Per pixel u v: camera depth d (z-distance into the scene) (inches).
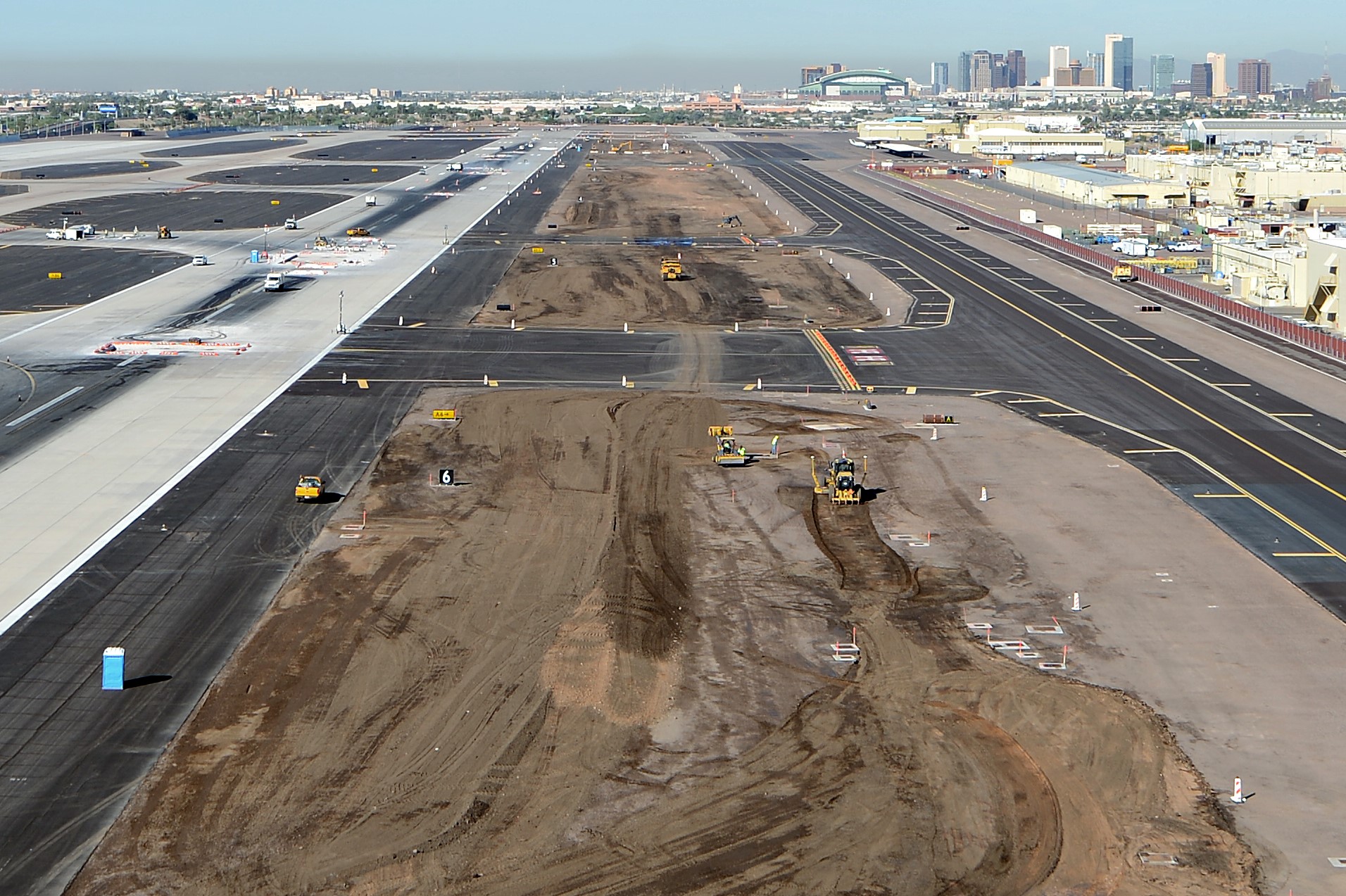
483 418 3302.2
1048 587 2233.0
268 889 1392.7
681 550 2405.3
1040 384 3752.5
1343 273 4375.0
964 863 1449.3
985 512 2623.0
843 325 4623.5
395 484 2765.7
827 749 1690.5
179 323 4510.3
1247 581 2258.9
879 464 2947.8
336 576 2247.8
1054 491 2758.4
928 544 2438.5
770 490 2751.0
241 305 4881.9
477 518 2556.6
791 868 1435.8
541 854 1456.7
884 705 1813.5
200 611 2096.5
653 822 1521.9
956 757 1673.2
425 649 1964.8
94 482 2748.5
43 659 1918.1
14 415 3284.9
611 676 1878.7
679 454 3014.3
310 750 1669.5
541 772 1627.7
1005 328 4601.4
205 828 1499.8
